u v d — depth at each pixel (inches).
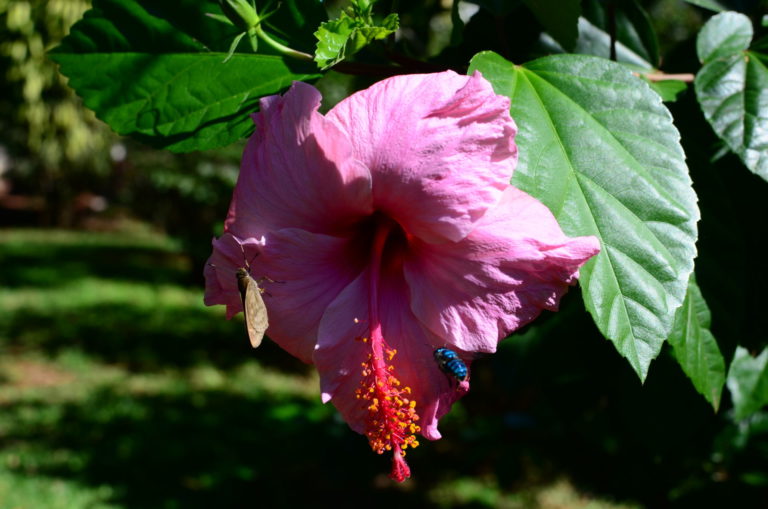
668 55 25.2
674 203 19.2
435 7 29.2
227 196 168.6
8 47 179.6
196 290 175.5
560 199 19.2
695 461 31.8
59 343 127.3
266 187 19.6
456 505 71.1
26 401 100.0
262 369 120.0
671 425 25.4
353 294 20.0
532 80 19.9
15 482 75.7
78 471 79.1
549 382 28.2
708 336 20.5
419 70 21.4
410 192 18.9
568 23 21.3
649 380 25.5
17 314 144.1
